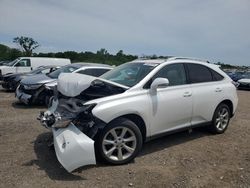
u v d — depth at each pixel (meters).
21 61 20.91
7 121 7.08
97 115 4.16
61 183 3.82
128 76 5.18
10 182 3.81
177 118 5.27
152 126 4.86
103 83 4.62
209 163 4.68
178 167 4.48
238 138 6.16
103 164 4.45
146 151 5.16
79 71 9.73
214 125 6.21
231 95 6.45
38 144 5.33
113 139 4.39
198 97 5.63
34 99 9.09
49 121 4.46
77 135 3.99
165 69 5.27
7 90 14.41
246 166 4.60
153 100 4.81
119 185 3.82
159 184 3.89
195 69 5.86
